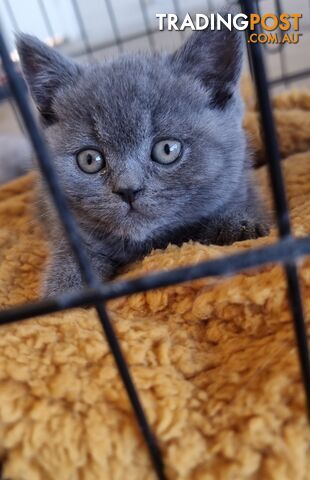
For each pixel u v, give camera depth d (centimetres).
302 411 14
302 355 13
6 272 26
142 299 19
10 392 15
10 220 31
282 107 38
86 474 15
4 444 15
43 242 28
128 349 17
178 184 22
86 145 22
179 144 22
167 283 13
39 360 16
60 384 16
